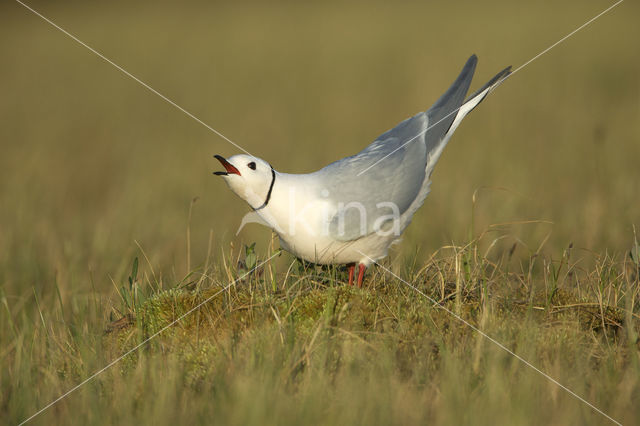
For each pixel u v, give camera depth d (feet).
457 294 24.06
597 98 80.33
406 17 142.51
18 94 102.42
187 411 19.07
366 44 119.44
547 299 24.30
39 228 45.85
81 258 40.57
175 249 41.93
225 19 155.43
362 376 20.06
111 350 23.52
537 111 76.38
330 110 84.12
